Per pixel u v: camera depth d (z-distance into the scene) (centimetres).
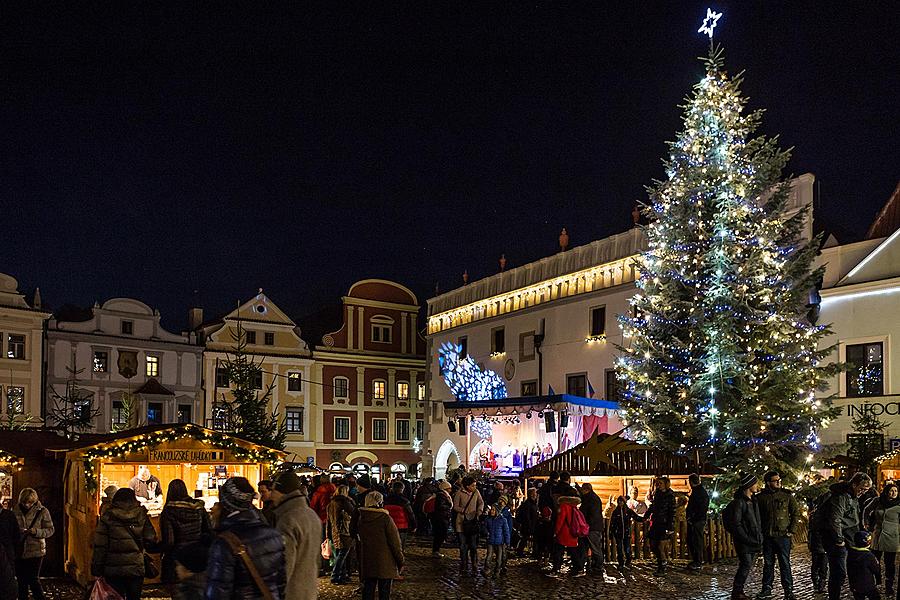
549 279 4359
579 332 4103
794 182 3378
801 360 2450
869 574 1227
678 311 2534
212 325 5644
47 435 2109
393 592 1566
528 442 3666
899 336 2989
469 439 3978
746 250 2483
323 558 1798
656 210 2675
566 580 1703
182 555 698
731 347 2367
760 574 1762
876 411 2997
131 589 1105
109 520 1105
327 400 6031
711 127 2569
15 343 4784
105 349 5128
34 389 4797
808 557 2044
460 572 1838
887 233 3331
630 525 1928
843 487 1355
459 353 5072
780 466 2350
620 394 2777
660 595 1509
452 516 2223
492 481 2944
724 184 2495
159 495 1878
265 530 630
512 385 4562
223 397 5516
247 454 1872
